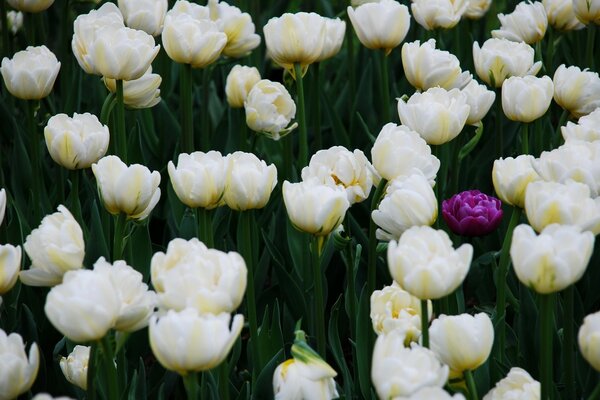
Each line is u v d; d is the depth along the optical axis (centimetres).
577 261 261
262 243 480
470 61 616
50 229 302
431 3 492
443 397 235
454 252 269
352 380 397
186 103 464
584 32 640
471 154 573
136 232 418
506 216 474
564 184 326
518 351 380
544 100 405
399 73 655
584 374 373
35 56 433
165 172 517
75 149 381
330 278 456
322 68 625
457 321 277
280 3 701
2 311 407
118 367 356
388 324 312
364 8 471
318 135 525
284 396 274
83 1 580
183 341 243
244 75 493
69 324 254
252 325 359
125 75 407
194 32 442
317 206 316
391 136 354
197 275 256
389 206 324
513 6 670
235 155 346
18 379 267
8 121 560
